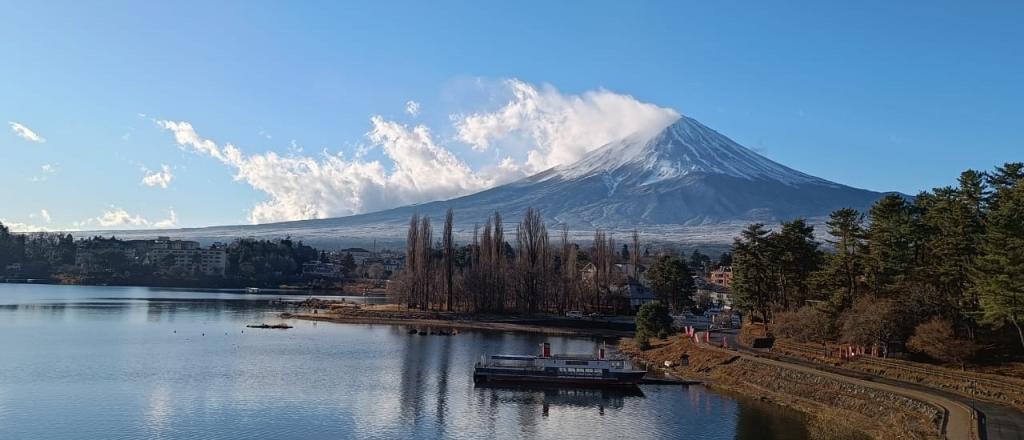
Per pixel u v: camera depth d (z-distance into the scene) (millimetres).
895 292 106000
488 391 101062
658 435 77438
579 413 87625
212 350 135750
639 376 105375
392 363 125375
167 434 74688
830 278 119688
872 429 74188
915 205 113625
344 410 87000
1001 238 83500
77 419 79875
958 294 100000
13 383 98312
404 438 75562
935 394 78500
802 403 89688
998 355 91500
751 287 146125
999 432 63031
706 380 108938
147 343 143625
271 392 96188
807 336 116875
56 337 149875
